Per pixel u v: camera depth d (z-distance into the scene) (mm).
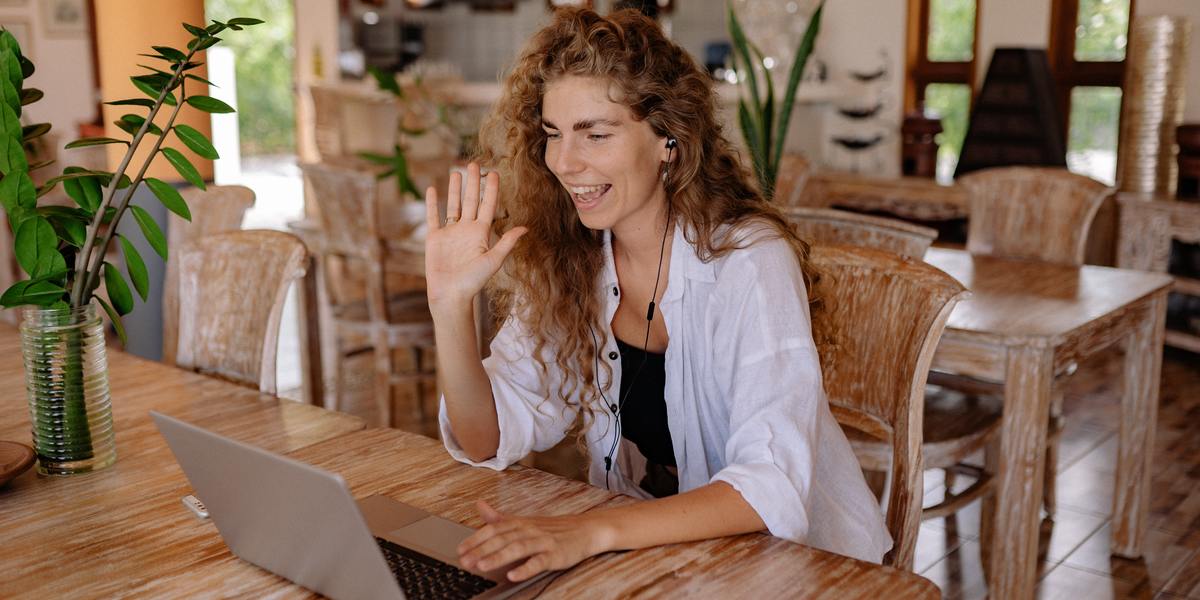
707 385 1525
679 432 1564
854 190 5746
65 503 1419
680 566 1183
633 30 1409
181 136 1562
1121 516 2840
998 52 5305
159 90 1562
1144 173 4957
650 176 1453
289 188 10203
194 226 2912
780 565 1186
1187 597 2627
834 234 2631
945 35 6406
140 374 2029
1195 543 2936
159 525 1339
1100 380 4477
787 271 1443
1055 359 2312
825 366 1649
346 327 3682
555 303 1602
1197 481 3377
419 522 1309
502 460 1500
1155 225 4664
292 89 8203
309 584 1148
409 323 3580
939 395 2750
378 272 3514
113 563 1231
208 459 1128
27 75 1546
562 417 1612
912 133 5770
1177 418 3998
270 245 2123
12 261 5602
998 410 2619
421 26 8258
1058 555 2861
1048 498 3092
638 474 1705
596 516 1223
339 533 1031
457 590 1121
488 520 1196
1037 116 5215
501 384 1539
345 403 4160
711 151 1494
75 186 1521
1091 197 3158
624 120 1404
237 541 1217
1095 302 2582
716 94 1512
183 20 3713
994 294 2688
